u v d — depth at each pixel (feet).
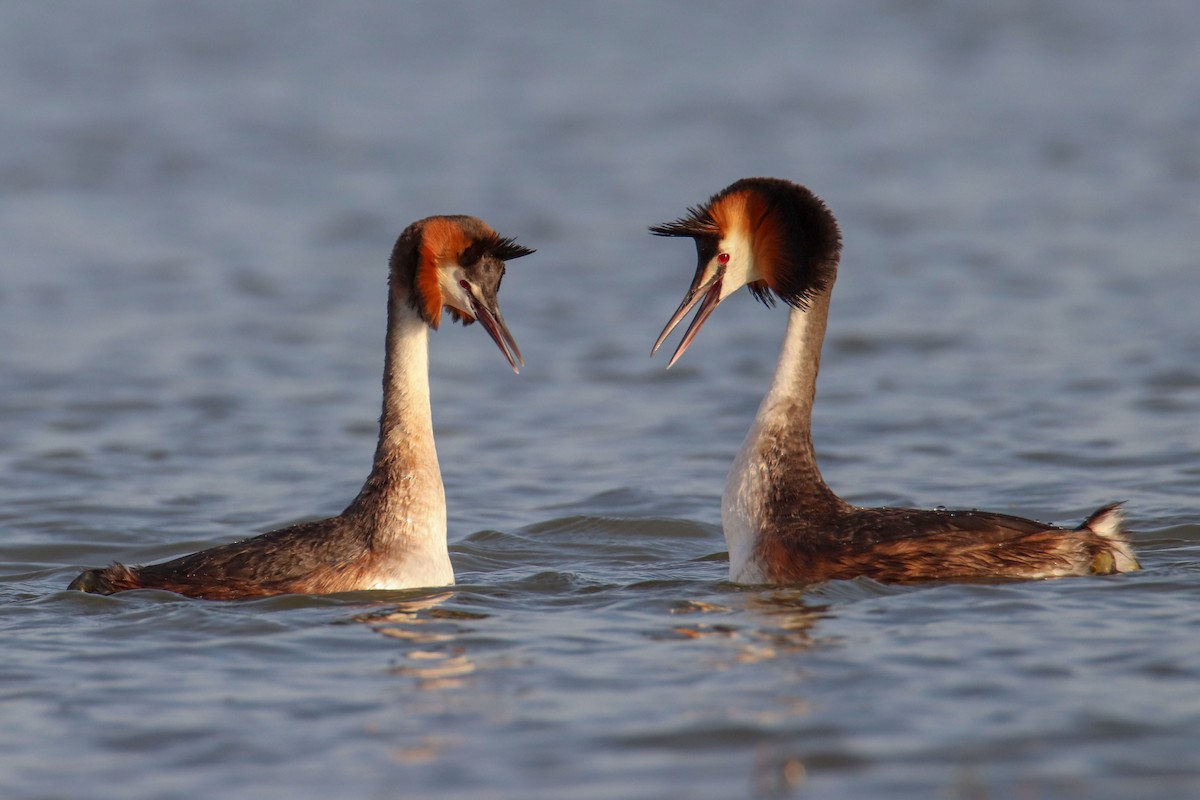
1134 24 203.82
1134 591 34.17
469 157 135.95
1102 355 68.64
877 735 26.04
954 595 34.24
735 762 25.17
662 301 87.66
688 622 33.68
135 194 122.21
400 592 36.83
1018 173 124.06
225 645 32.27
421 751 26.07
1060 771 24.21
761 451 38.42
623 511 48.60
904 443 55.83
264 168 131.95
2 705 28.84
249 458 56.24
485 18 214.07
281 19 212.84
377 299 88.63
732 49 191.21
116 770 25.61
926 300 82.99
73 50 189.88
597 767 25.14
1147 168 123.54
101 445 57.98
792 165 128.98
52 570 42.22
